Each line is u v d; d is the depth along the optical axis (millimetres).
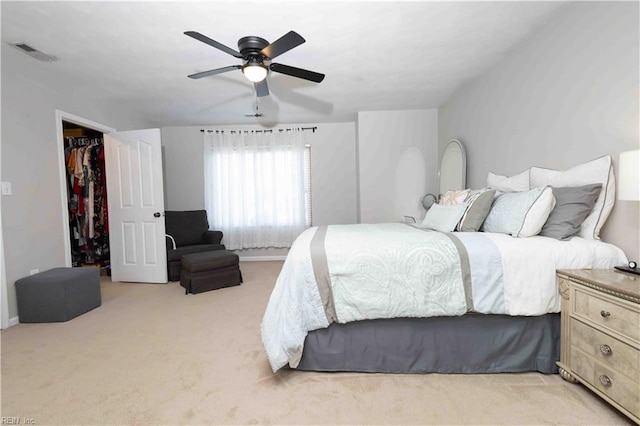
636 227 1616
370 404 1455
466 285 1629
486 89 3012
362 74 3023
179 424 1346
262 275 4031
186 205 5078
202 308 2801
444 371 1690
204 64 2689
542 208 1787
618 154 1691
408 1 1887
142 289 3447
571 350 1510
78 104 3309
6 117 2521
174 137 5035
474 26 2191
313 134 5031
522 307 1599
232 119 4641
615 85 1693
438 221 2416
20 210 2619
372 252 1692
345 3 1892
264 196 4977
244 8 1913
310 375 1698
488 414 1370
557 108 2109
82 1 1800
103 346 2070
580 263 1605
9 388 1612
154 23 2049
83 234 4055
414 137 4344
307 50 2504
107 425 1346
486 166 3041
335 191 5078
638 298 1150
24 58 2502
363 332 1712
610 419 1316
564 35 2029
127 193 3736
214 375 1712
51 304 2488
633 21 1587
